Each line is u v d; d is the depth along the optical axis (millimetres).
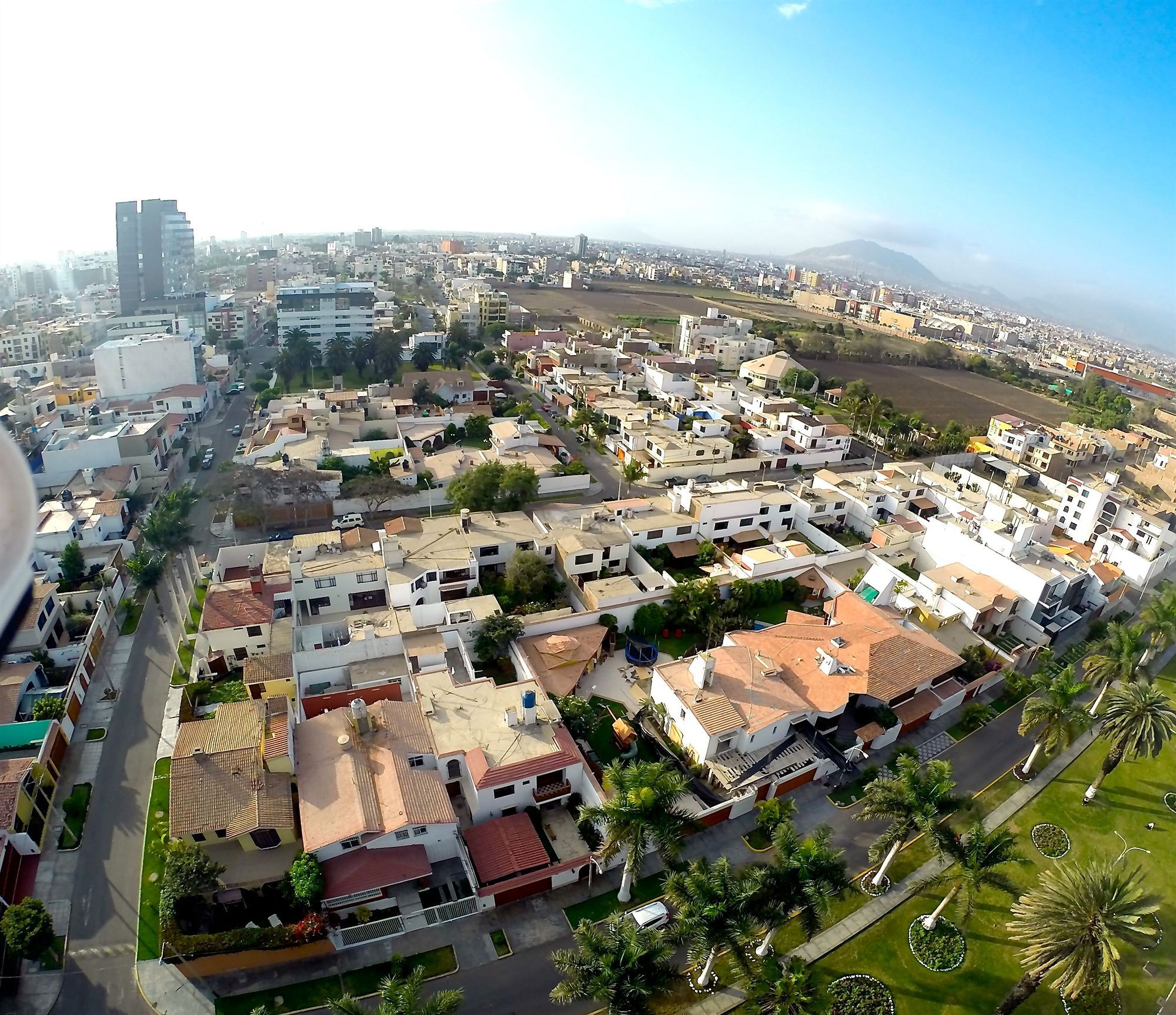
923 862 52094
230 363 179250
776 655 66188
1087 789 59969
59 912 45031
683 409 147375
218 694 62000
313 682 62969
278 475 95750
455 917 45500
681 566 89125
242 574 77562
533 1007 41000
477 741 52375
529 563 76688
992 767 61531
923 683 64438
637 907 46781
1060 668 73375
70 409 123375
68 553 76438
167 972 41844
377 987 41375
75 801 51969
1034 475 138500
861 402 155375
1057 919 38562
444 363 185500
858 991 42656
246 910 44406
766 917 37562
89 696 63188
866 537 100250
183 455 121250
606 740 60688
